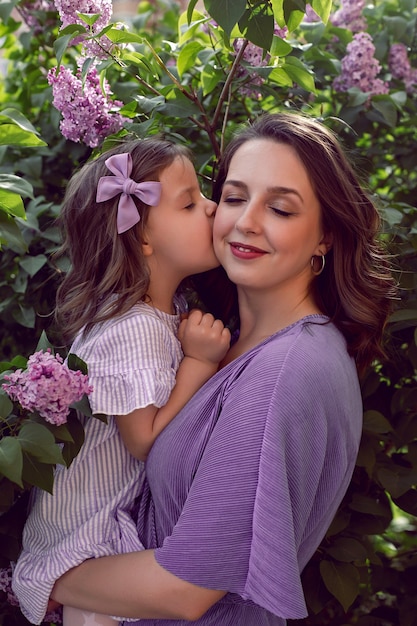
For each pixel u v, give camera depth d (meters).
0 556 1.67
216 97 2.20
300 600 1.28
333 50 2.37
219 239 1.48
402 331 2.09
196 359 1.51
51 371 1.36
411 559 2.26
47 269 2.19
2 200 1.66
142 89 2.07
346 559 1.88
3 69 3.41
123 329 1.47
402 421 2.03
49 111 2.45
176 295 1.75
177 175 1.56
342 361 1.42
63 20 1.80
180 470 1.38
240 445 1.31
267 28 1.67
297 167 1.42
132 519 1.51
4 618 1.89
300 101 2.24
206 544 1.30
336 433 1.37
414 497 1.99
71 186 1.65
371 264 1.53
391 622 2.21
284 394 1.31
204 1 1.60
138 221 1.54
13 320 2.23
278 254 1.42
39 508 1.53
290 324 1.47
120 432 1.48
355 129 2.26
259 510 1.28
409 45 2.47
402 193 2.42
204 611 1.34
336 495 1.45
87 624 1.47
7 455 1.34
